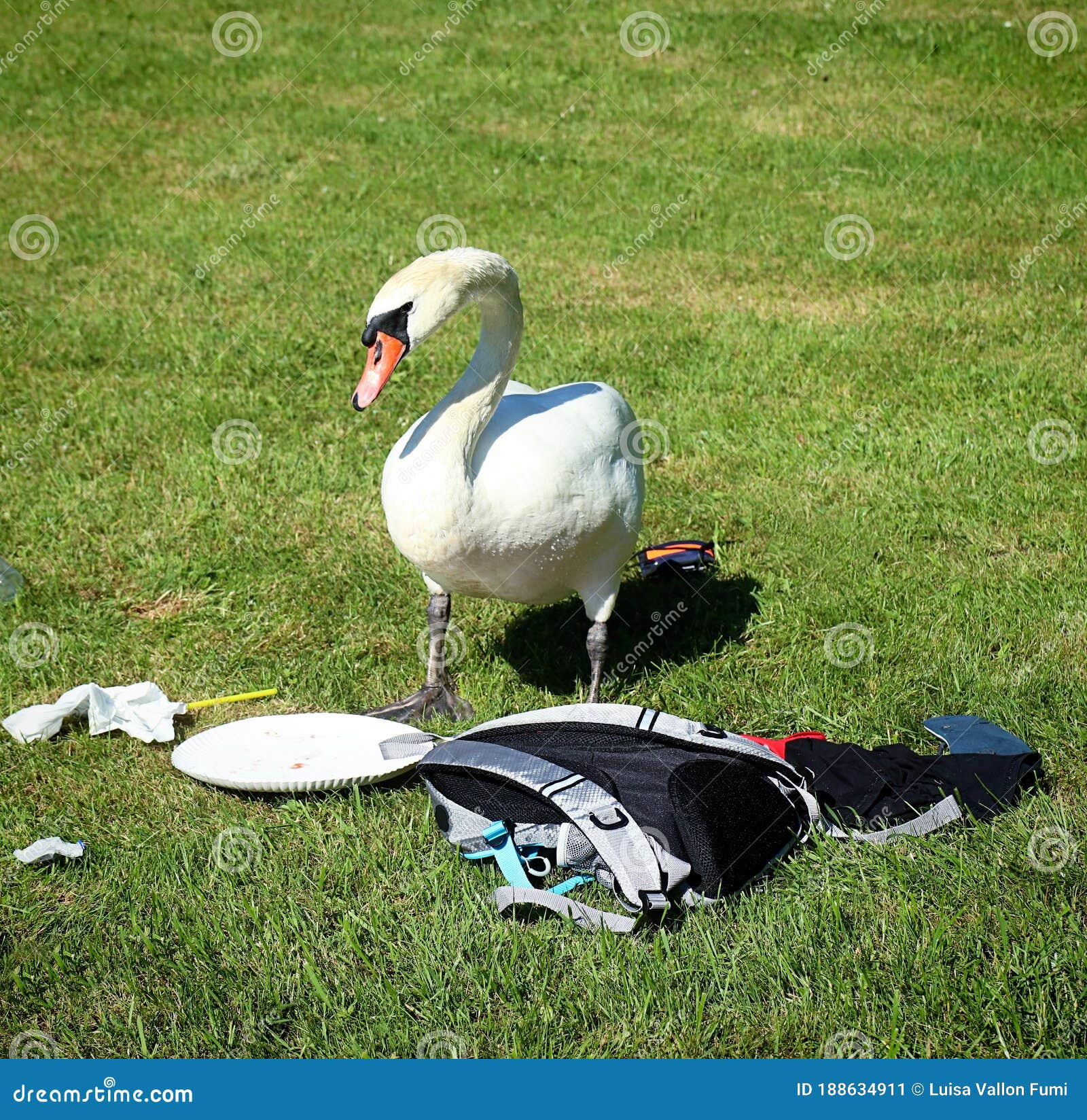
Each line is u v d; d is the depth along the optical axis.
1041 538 5.12
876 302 7.79
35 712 4.12
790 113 11.70
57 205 10.16
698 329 7.48
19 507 5.71
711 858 3.24
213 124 12.20
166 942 3.22
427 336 3.67
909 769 3.66
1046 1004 2.90
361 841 3.57
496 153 11.11
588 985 3.03
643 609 4.87
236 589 5.06
